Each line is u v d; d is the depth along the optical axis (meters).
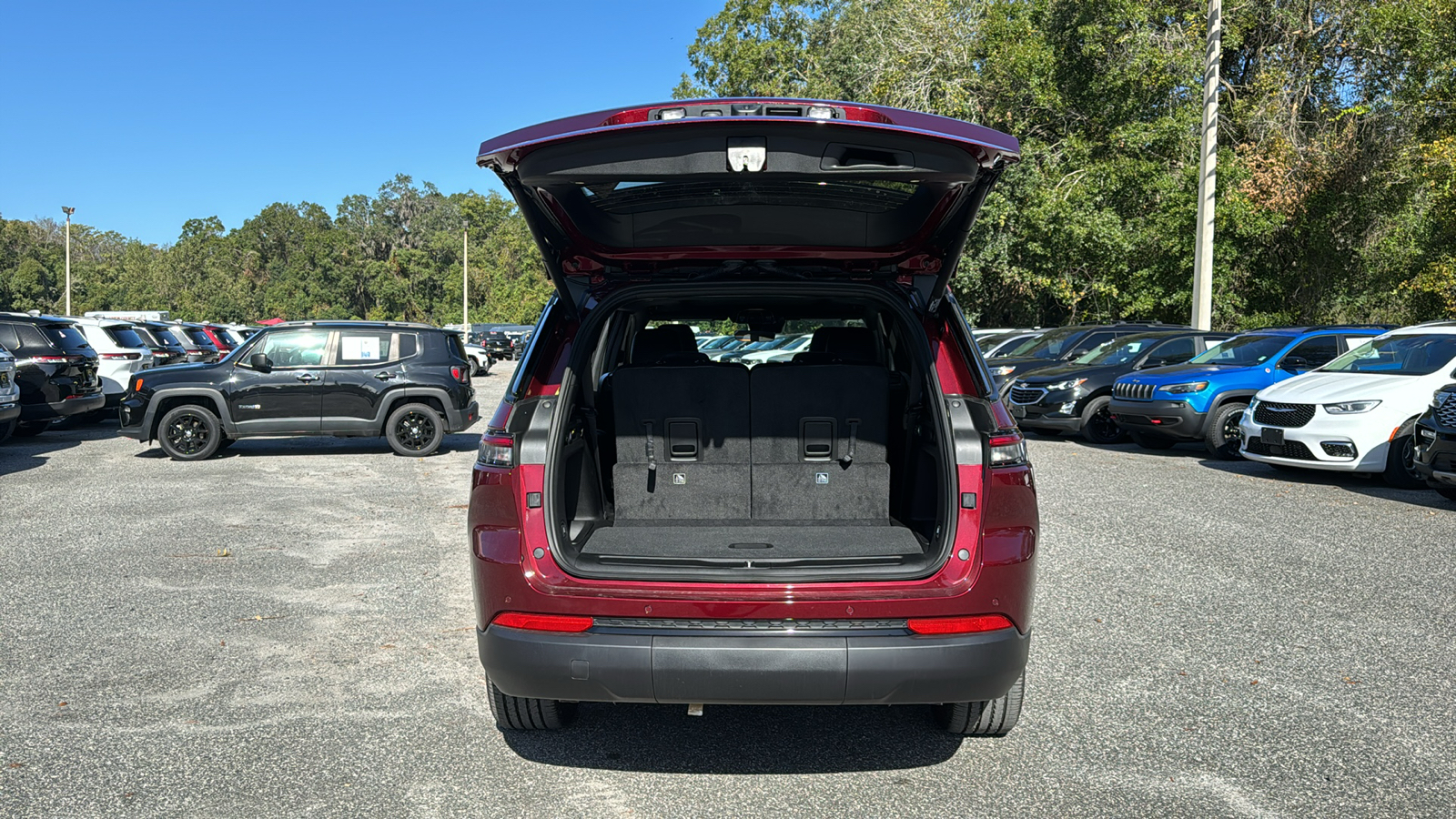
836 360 4.78
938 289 3.75
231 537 7.92
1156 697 4.43
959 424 3.44
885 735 4.06
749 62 42.59
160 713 4.28
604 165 3.09
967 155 3.06
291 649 5.15
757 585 3.23
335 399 12.95
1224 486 10.29
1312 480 10.77
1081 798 3.48
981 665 3.21
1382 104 25.03
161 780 3.63
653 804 3.46
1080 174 25.94
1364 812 3.36
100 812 3.38
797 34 43.81
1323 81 26.91
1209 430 12.32
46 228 147.88
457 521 8.64
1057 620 5.57
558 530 3.37
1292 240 25.66
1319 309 25.94
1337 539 7.66
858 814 3.38
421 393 13.06
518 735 4.07
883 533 3.94
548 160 3.11
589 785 3.61
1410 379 10.16
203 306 126.69
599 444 4.57
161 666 4.88
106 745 3.94
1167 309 25.61
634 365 4.41
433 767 3.76
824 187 3.35
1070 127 27.91
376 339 13.16
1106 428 14.63
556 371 3.58
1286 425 10.56
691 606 3.21
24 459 12.81
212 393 12.70
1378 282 24.97
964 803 3.45
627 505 4.24
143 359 17.89
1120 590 6.20
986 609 3.27
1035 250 25.41
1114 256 24.80
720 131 3.01
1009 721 3.88
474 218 151.50
